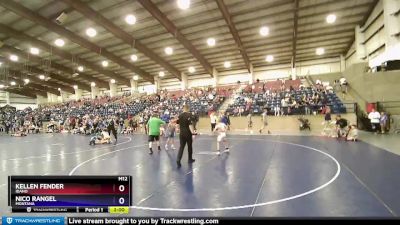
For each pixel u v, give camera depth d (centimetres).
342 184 500
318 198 427
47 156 965
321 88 2177
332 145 1034
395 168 613
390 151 845
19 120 3316
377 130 1452
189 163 758
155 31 2144
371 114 1472
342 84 2116
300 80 2694
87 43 2286
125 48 2522
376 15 1750
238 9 1836
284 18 1958
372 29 1869
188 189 499
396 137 1216
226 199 436
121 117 2623
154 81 3491
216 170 655
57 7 1705
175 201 432
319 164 687
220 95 2650
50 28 1878
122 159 859
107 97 3738
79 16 1848
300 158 780
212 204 414
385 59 1585
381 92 1680
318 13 1902
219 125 926
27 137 2084
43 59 2855
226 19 1833
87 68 3198
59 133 2536
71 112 3319
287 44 2428
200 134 1738
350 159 739
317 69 2817
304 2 1761
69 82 3775
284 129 1862
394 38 1530
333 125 1479
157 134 998
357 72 1945
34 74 3475
